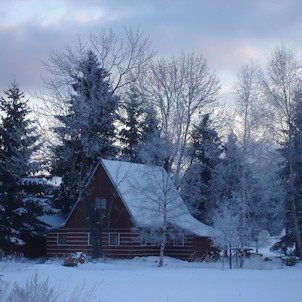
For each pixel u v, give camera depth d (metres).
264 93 47.44
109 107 47.31
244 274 28.70
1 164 49.31
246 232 39.22
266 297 17.48
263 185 45.31
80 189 46.75
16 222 49.53
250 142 43.97
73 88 46.84
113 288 19.53
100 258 45.44
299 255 49.72
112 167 50.38
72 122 45.31
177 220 45.34
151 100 45.50
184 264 42.25
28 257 53.88
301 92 48.25
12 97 50.81
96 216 47.19
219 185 53.75
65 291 16.86
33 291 13.12
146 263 43.03
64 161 45.91
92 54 47.06
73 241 51.62
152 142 43.22
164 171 42.41
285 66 48.12
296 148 48.84
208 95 46.69
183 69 45.62
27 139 48.88
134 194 48.72
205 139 58.41
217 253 49.44
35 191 51.44
